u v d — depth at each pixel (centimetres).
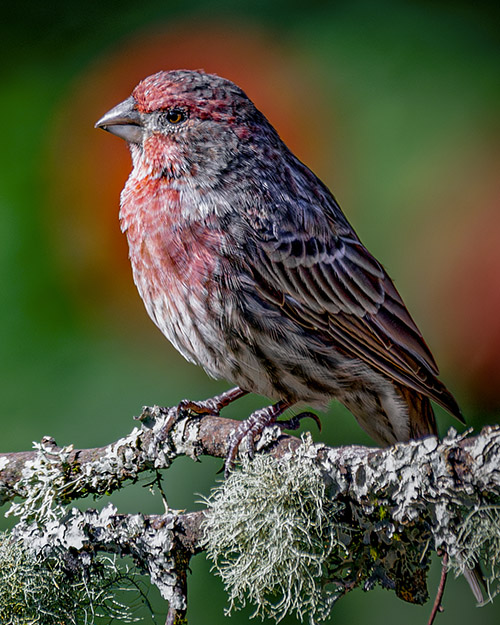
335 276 960
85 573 771
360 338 959
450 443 695
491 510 682
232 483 744
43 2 1160
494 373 1034
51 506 800
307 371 937
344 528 727
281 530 725
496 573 684
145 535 770
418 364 965
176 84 945
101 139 1088
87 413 999
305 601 727
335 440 1030
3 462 808
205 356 938
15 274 1040
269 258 928
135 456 811
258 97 1112
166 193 930
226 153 941
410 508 704
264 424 920
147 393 1011
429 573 968
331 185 1079
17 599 756
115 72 1132
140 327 1037
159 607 921
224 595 946
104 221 1060
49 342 1027
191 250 914
